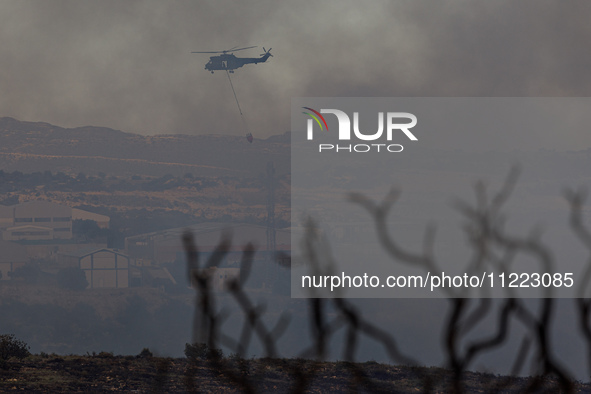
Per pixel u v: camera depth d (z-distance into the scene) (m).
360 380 6.55
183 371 67.44
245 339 6.70
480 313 6.50
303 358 6.50
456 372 6.34
